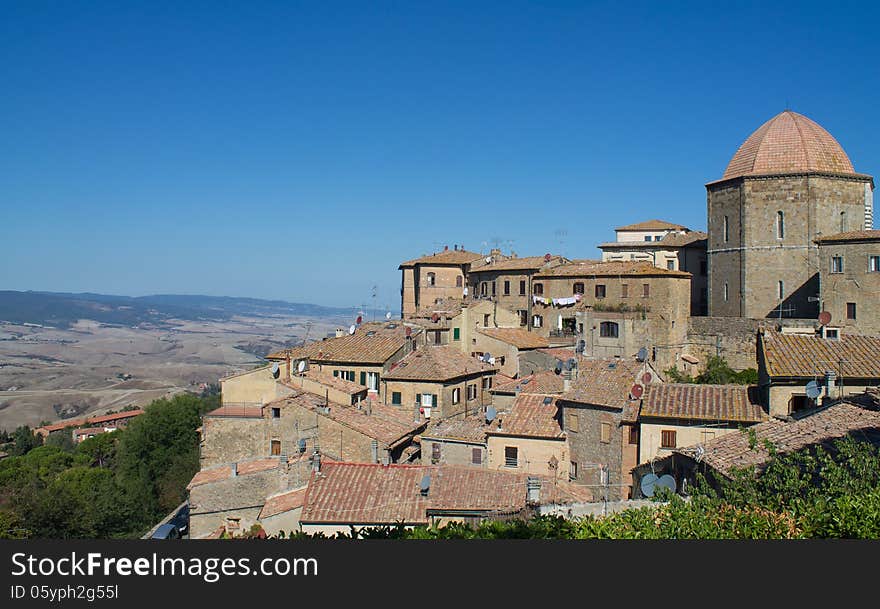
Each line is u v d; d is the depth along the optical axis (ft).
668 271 268.21
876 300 224.74
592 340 276.41
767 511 65.00
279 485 153.69
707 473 107.86
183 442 291.99
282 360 224.74
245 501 154.81
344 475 142.82
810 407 130.72
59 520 216.74
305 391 193.77
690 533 62.90
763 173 264.31
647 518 69.92
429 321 273.33
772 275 263.90
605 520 72.54
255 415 183.01
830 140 270.46
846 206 261.85
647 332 266.57
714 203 281.74
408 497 136.15
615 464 157.58
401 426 188.44
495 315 273.33
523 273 305.53
